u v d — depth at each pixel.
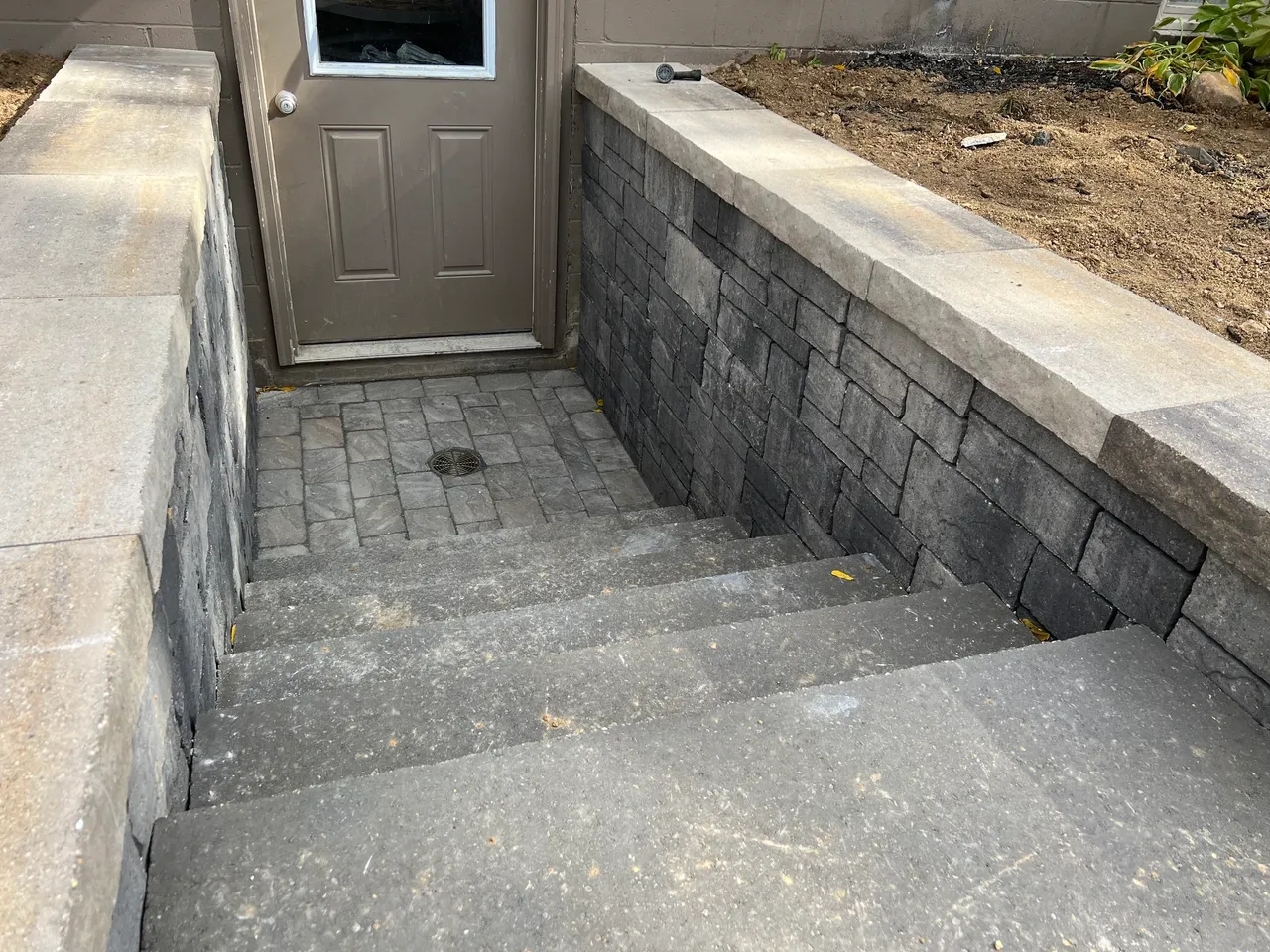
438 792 1.41
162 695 1.46
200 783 1.67
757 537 3.48
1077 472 2.04
